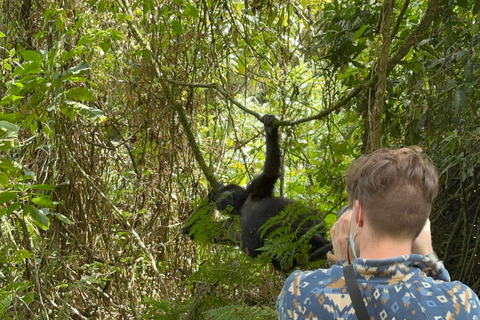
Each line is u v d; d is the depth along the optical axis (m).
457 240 5.15
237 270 3.85
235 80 7.06
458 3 4.20
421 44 4.28
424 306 1.44
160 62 5.41
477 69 4.32
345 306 1.48
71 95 4.03
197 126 5.95
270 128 4.91
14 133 3.41
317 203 6.01
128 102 5.75
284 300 1.58
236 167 7.07
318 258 4.20
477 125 4.59
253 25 6.23
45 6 5.32
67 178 5.14
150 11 5.30
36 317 4.32
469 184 5.12
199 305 4.00
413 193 1.53
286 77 6.25
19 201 4.09
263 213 5.07
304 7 5.99
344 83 5.28
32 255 4.41
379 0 4.92
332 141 5.66
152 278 5.61
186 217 5.82
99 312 5.24
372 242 1.57
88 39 4.51
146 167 5.91
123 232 5.22
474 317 1.45
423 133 4.89
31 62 4.00
